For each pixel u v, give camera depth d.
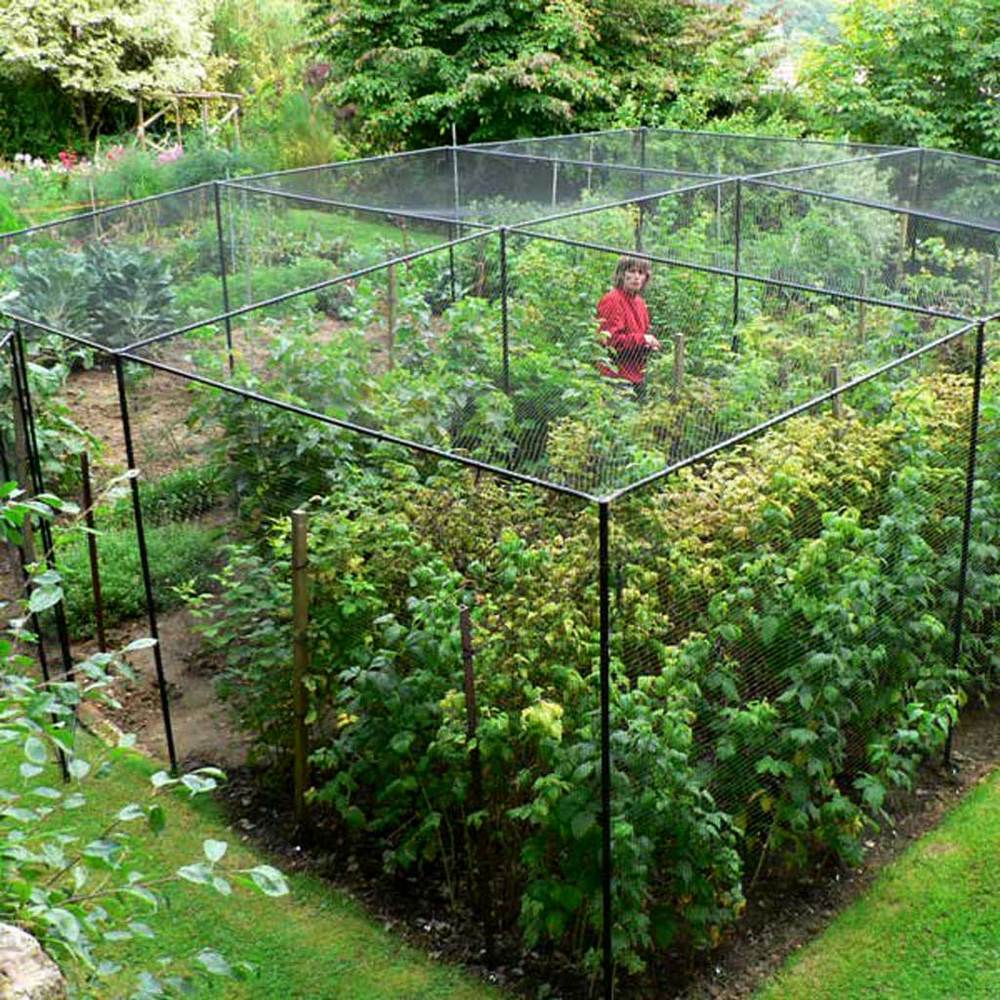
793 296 7.59
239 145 18.31
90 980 3.34
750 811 4.56
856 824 4.65
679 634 4.11
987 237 8.59
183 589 5.27
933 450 5.12
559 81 18.30
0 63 21.11
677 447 6.25
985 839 4.90
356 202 11.27
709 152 11.89
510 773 4.33
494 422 6.66
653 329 8.02
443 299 8.18
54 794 3.09
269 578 4.97
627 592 3.95
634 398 7.02
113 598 6.51
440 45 19.84
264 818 5.16
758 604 4.32
